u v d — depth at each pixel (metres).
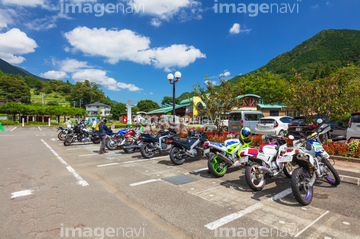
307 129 10.41
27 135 18.47
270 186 5.04
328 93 8.15
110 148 10.40
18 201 4.17
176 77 13.61
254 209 3.81
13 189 4.85
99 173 6.21
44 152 9.78
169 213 3.66
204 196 4.44
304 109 8.80
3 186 5.05
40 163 7.50
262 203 4.07
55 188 4.93
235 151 5.59
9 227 3.19
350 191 4.65
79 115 48.09
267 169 4.72
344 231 3.06
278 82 38.94
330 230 3.09
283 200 4.21
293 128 11.10
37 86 186.38
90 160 8.05
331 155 7.57
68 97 136.00
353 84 13.98
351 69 21.67
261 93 37.34
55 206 3.95
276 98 36.50
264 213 3.65
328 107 8.19
